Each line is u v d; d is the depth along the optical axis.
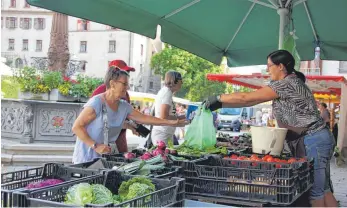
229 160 2.99
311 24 6.22
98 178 2.20
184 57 41.25
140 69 58.47
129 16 4.97
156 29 5.49
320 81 12.16
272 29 6.41
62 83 8.80
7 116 9.05
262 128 3.43
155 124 3.70
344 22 5.95
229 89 41.38
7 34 61.47
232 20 6.10
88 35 58.31
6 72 9.16
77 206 1.68
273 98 3.45
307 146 3.46
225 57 7.32
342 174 10.60
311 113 3.47
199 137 3.44
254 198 2.52
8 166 7.87
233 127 29.30
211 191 2.65
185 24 5.98
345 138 11.98
